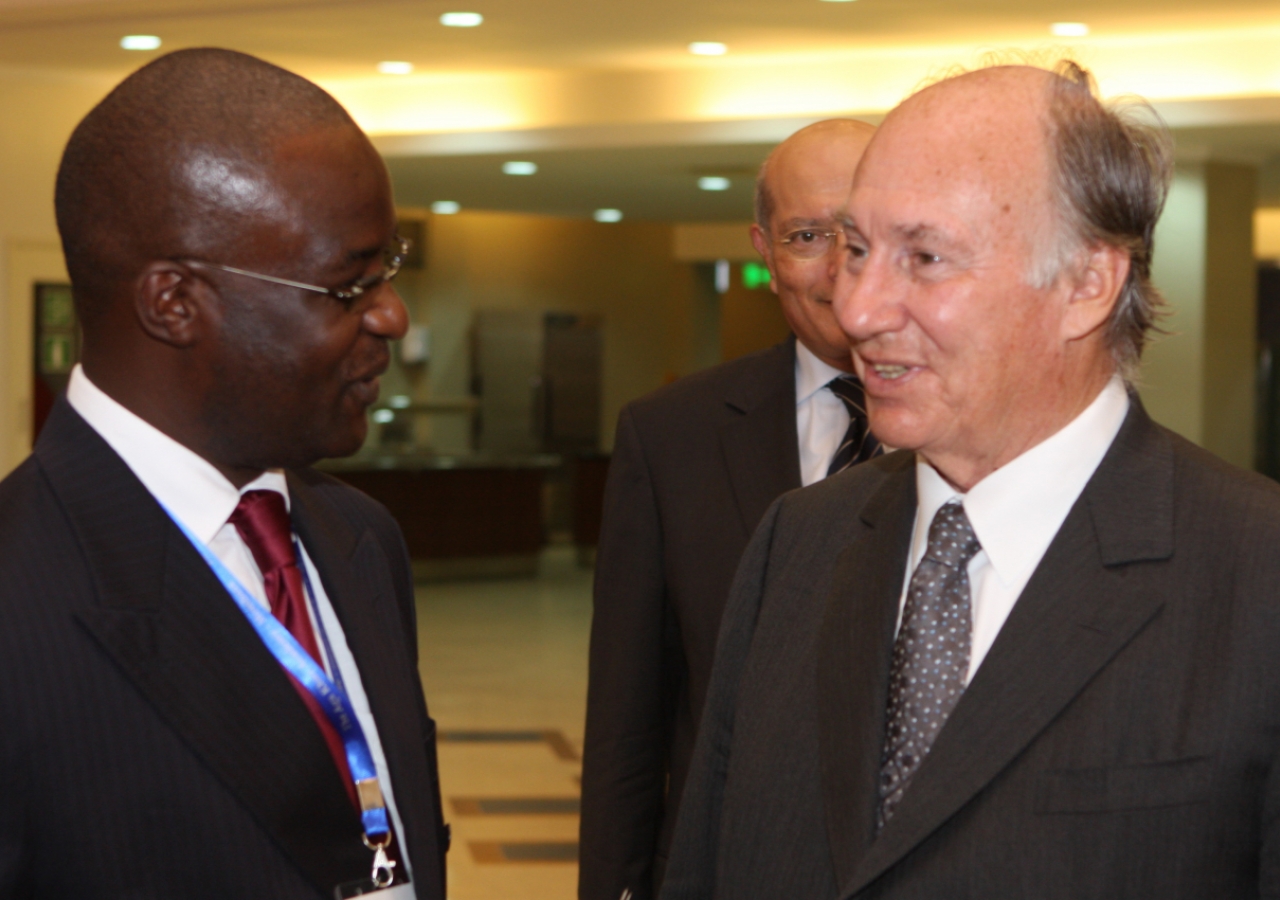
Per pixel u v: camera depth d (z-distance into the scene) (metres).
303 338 1.17
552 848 4.77
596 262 15.22
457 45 8.04
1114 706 1.08
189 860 1.13
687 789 1.44
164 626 1.16
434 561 11.88
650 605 2.06
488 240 14.62
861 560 1.30
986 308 1.11
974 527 1.19
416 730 1.35
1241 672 1.04
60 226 1.19
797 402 2.03
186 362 1.17
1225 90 7.62
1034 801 1.08
